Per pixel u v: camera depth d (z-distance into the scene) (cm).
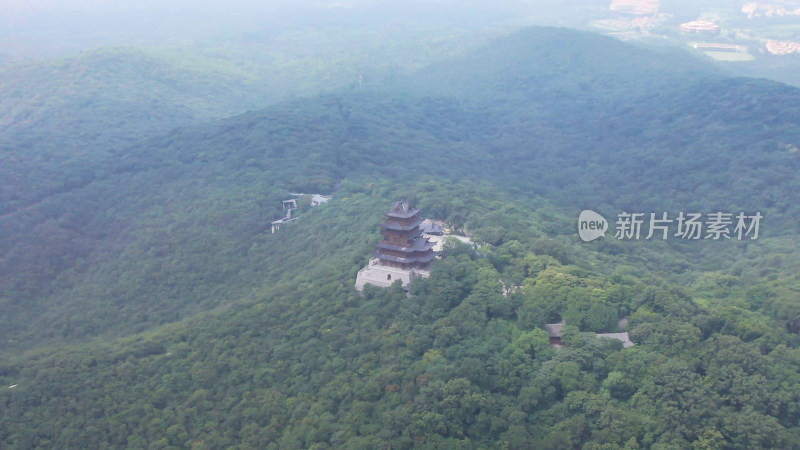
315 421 8462
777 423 7350
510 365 8512
